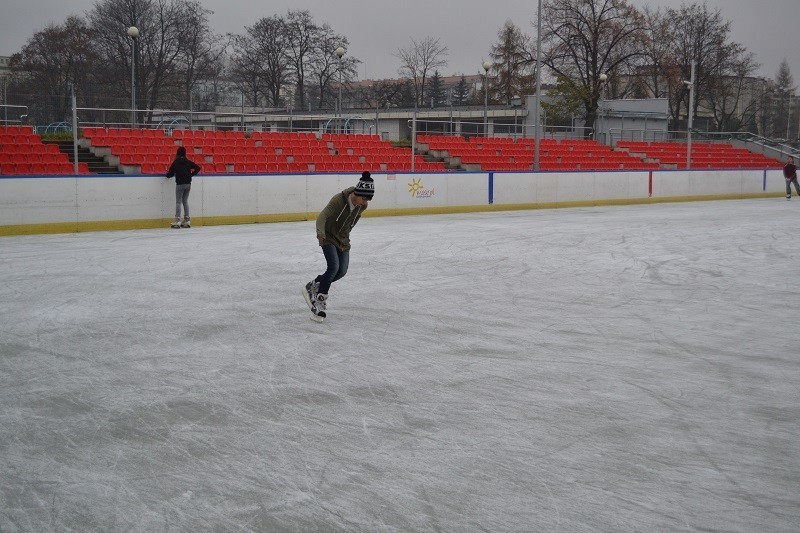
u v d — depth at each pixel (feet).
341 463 15.48
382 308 30.63
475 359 23.25
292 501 13.80
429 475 14.92
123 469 15.17
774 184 120.26
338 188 73.61
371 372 21.86
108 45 155.33
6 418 18.02
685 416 18.31
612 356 23.65
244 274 38.11
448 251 47.65
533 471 15.12
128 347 24.47
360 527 12.84
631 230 61.46
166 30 157.69
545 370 22.11
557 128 156.66
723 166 139.33
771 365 22.68
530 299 32.68
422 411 18.60
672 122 205.05
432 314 29.55
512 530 12.75
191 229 61.26
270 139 96.17
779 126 248.73
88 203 59.00
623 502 13.79
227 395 19.76
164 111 92.38
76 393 19.89
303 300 31.89
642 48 165.58
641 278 38.22
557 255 46.19
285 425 17.62
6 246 48.91
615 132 158.71
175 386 20.49
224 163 82.58
